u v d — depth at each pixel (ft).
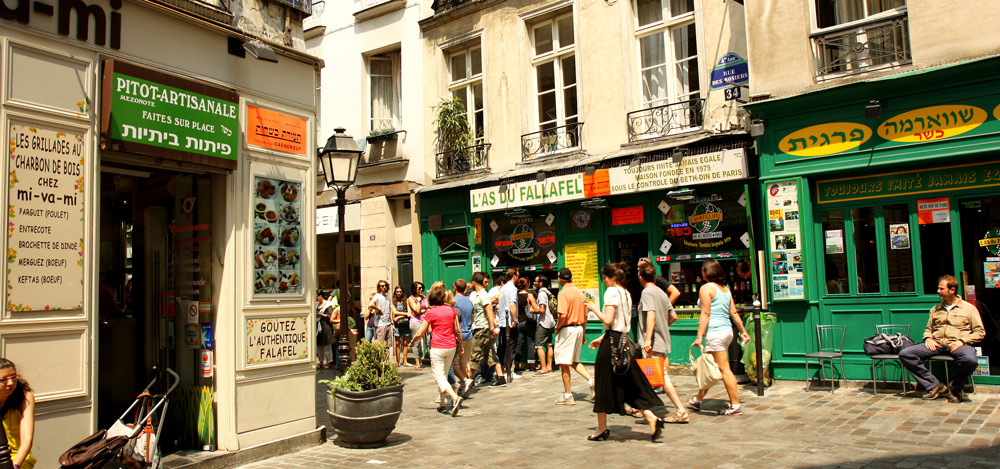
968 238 27.99
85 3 18.04
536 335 39.29
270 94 23.17
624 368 21.67
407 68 51.13
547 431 24.23
